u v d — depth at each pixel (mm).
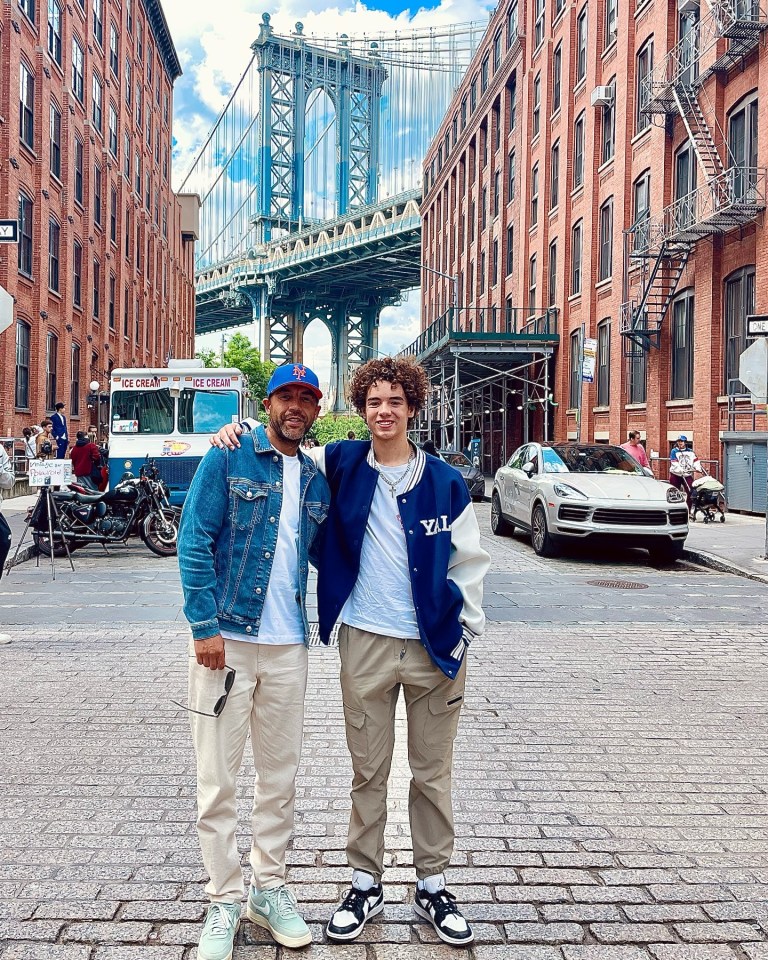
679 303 23031
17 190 24031
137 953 2807
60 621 8078
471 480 25203
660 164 23516
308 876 3346
